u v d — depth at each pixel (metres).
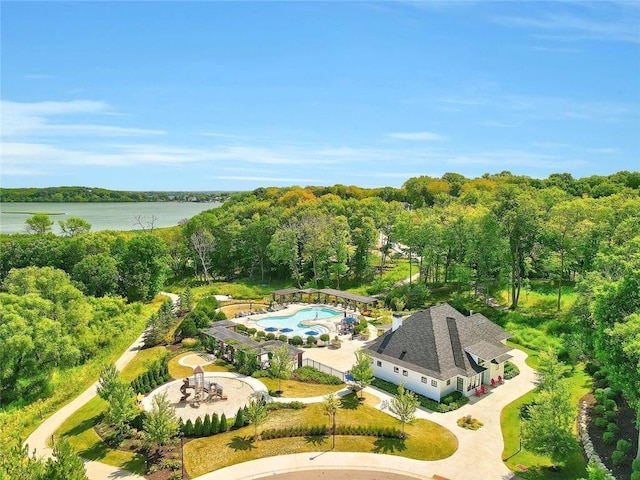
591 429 41.75
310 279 108.75
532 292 83.44
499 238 76.56
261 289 105.12
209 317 73.44
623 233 69.44
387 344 54.31
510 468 36.41
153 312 85.38
